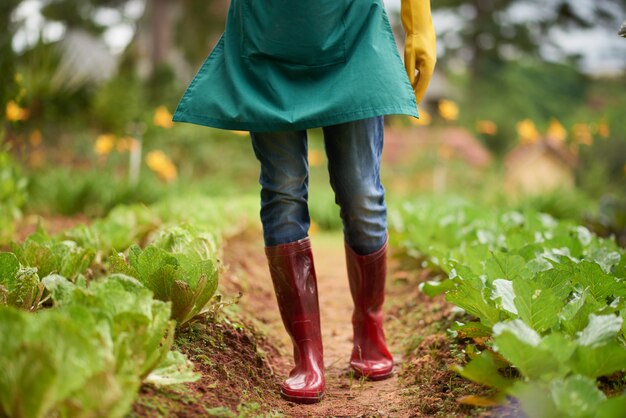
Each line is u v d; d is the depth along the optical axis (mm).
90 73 7609
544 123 20891
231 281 3084
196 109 1799
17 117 4781
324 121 1699
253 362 2061
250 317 2648
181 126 10867
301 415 1784
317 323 1970
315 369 1926
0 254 1715
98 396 1137
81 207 5516
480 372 1443
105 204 5531
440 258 2676
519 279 1621
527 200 6641
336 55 1780
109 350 1248
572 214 6410
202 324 2043
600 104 23906
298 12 1738
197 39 15750
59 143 7918
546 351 1330
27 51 6520
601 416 1190
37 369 1081
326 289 3750
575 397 1251
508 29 22906
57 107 6754
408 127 13430
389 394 1960
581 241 2760
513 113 20531
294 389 1891
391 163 11188
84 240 2656
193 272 1850
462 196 8031
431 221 3648
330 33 1765
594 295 1849
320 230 7219
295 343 1955
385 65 1750
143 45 17297
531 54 23016
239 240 4941
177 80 13344
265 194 1917
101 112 8633
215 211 4492
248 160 10977
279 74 1792
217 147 10875
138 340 1368
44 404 1104
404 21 1982
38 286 1770
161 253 1857
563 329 1654
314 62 1780
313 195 8102
